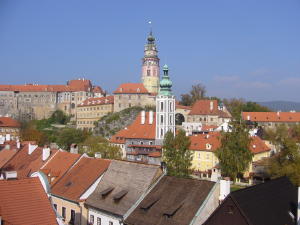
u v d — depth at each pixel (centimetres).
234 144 9006
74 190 5212
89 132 19625
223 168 9138
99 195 4981
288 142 8406
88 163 5656
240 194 3806
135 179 4841
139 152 14400
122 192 4753
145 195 4566
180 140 9112
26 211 3120
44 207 3203
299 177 7625
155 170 4747
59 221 3162
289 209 4088
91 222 4947
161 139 14088
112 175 5166
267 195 4106
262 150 11525
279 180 4572
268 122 19462
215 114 19688
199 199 4084
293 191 4528
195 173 11794
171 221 4019
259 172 10588
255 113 19925
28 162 6744
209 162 11794
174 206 4166
